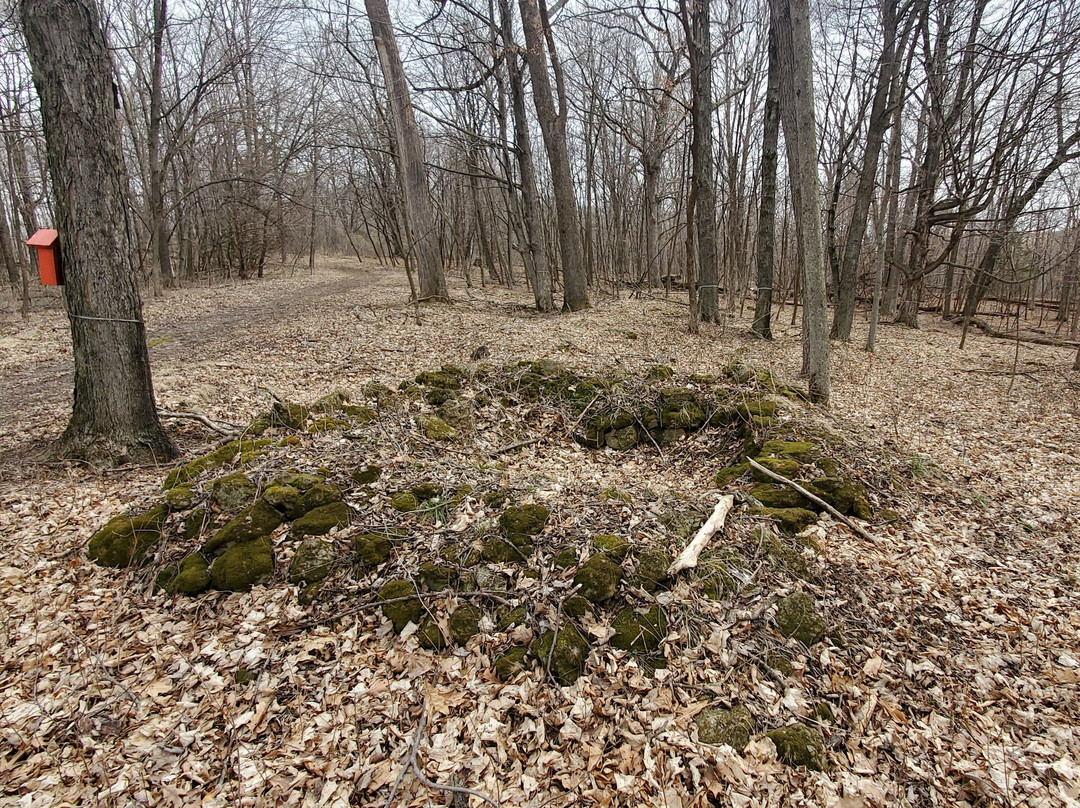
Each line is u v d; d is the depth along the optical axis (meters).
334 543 4.04
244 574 3.81
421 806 2.60
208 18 20.48
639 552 3.95
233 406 7.56
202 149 25.31
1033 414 9.07
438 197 29.72
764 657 3.40
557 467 6.15
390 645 3.45
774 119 12.81
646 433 6.79
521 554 3.94
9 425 6.93
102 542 4.12
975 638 3.79
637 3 10.49
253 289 23.02
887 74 12.82
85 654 3.34
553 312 16.34
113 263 5.27
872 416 8.53
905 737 3.04
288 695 3.12
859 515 5.08
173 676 3.22
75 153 4.97
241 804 2.58
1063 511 5.69
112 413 5.44
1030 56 11.90
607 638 3.43
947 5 12.98
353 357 10.56
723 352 11.91
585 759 2.81
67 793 2.59
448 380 7.32
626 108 21.14
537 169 29.28
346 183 36.97
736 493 5.11
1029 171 13.95
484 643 3.41
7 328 13.59
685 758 2.80
